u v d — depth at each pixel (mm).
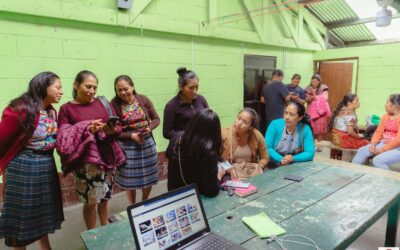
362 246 2053
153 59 3271
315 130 4809
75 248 2068
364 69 5195
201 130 1396
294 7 4938
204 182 1466
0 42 2297
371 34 5367
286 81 5262
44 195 1630
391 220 1903
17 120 1499
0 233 1584
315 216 1310
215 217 1299
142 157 2273
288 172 1960
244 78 4434
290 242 1097
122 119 2191
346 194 1575
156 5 3225
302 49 5449
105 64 2910
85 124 1684
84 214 1926
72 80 2713
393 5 4434
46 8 2434
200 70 3779
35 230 1606
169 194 1088
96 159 1729
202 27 3641
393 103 2912
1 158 1534
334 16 5297
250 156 2178
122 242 1103
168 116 2326
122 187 2287
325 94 4824
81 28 2705
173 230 1045
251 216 1293
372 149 2936
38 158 1598
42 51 2510
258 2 4438
